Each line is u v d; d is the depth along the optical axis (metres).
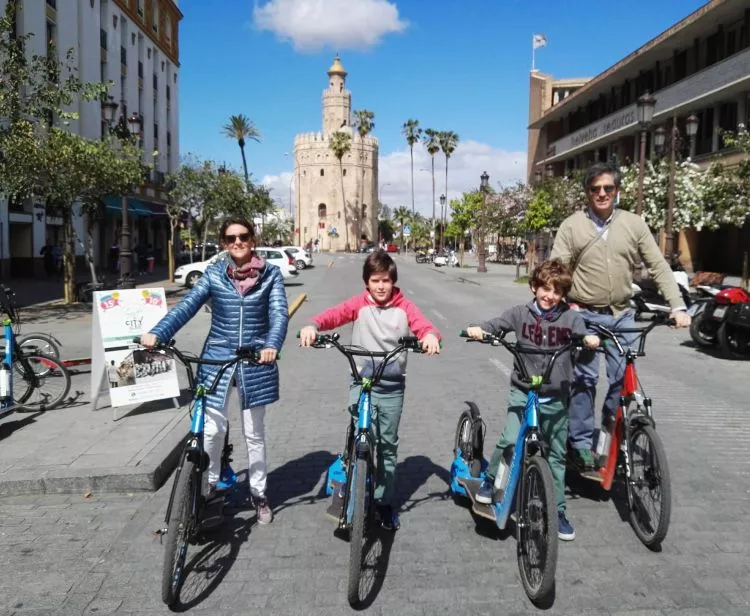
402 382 3.99
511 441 3.98
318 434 6.28
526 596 3.44
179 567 3.43
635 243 4.56
